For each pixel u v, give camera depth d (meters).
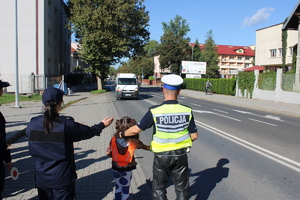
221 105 20.12
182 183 3.07
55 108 2.72
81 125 2.78
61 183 2.62
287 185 4.55
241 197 4.07
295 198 4.05
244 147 7.11
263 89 23.81
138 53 35.25
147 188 4.33
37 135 2.61
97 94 29.98
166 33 62.16
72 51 53.19
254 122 11.64
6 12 24.33
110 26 28.95
